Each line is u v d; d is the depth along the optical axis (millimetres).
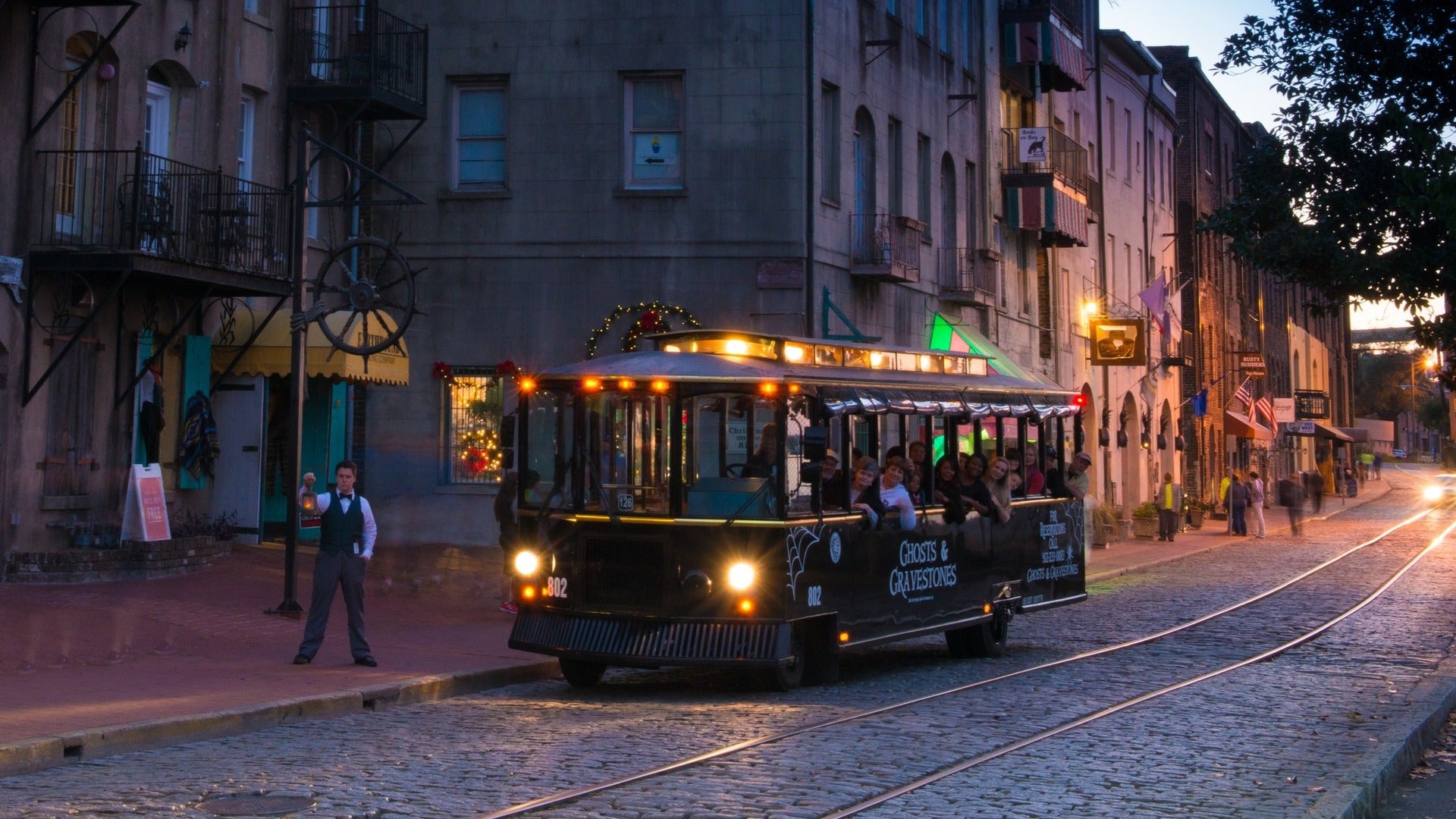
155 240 21562
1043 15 42062
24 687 13516
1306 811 9242
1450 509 78750
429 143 30422
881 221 33094
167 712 12414
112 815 9109
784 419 14891
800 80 29828
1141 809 9547
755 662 14602
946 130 37750
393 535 30234
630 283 29984
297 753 11477
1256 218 17359
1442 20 16922
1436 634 21641
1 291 20156
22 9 20578
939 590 17625
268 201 24438
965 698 14797
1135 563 37094
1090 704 14422
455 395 30469
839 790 10016
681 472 14961
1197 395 60531
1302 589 30047
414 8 30562
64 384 21484
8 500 20312
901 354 17734
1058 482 21141
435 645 17750
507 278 30219
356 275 29594
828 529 15547
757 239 29750
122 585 20109
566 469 15500
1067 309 48281
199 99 24406
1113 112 55531
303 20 27375
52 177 21125
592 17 30203
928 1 36812
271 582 21688
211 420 24344
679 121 30250
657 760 11180
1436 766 12406
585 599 15242
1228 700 14797
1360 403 196000
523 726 12961
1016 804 9680
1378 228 16688
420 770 10703
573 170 30172
